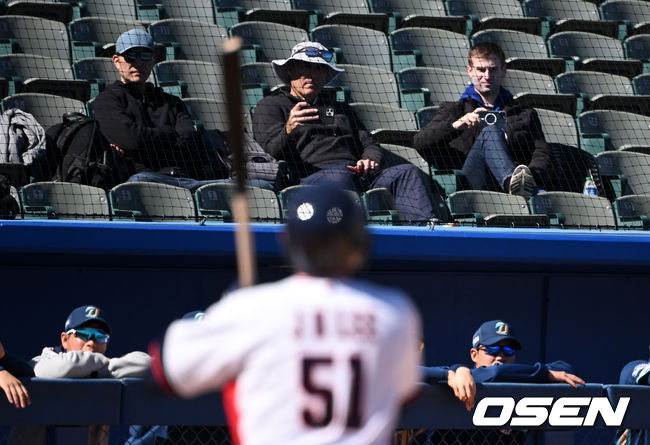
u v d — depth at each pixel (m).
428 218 23.42
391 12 36.97
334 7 36.56
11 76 28.14
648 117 31.53
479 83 26.78
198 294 22.70
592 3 40.16
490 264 22.62
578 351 24.52
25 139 22.92
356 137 25.48
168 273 22.53
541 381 14.62
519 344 16.66
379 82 31.28
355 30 33.69
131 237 20.03
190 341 6.92
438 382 13.77
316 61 25.11
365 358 6.82
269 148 24.73
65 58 30.16
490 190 25.81
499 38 35.56
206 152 24.66
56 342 21.84
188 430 14.24
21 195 21.75
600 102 32.28
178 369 6.95
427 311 23.64
